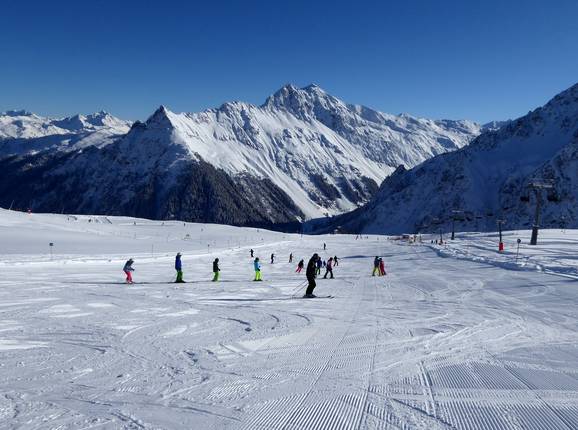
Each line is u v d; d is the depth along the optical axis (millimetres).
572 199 162500
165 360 8367
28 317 12906
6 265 32219
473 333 10820
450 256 46156
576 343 9734
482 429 5379
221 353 8914
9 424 5480
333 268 39219
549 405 6125
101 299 16891
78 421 5582
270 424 5535
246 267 40188
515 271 28531
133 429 5375
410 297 18422
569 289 19609
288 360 8406
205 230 109812
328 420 5645
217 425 5496
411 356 8695
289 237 111125
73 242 56438
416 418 5703
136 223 118688
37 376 7352
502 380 7168
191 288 21625
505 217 175625
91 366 7934
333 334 10789
